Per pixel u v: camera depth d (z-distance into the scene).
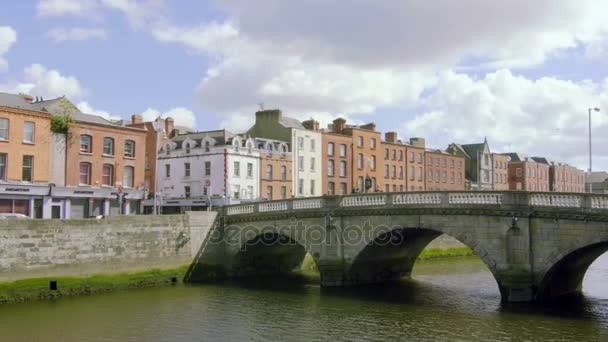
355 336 23.84
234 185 57.03
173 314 28.27
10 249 31.22
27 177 41.97
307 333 24.44
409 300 31.20
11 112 40.91
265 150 60.94
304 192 64.94
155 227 38.25
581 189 127.62
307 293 33.88
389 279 38.91
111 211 47.69
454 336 23.48
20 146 41.34
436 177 84.88
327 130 74.06
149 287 36.72
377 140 74.69
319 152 67.06
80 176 45.75
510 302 28.38
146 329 25.33
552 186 113.31
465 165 95.38
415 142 85.25
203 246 40.84
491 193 29.20
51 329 25.31
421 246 38.91
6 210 40.97
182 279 39.16
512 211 28.25
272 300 31.75
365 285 36.44
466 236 29.97
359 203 34.44
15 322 26.50
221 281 39.66
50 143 43.78
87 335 24.39
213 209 56.03
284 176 62.78
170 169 61.06
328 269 35.56
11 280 31.14
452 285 36.50
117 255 36.03
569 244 26.64
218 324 26.20
